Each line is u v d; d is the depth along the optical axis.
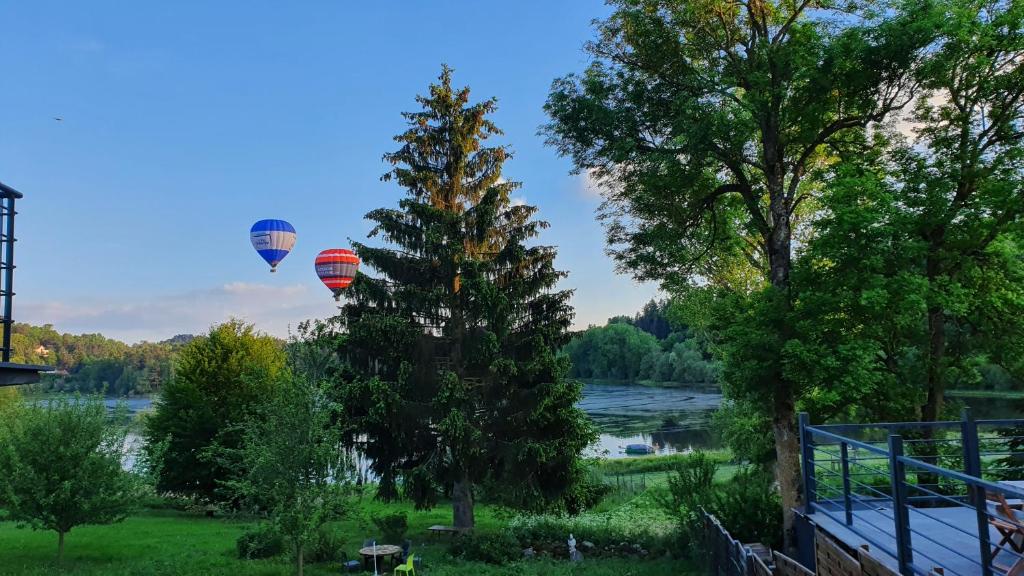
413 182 23.75
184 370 33.09
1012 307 15.75
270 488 15.20
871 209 14.29
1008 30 14.86
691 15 17.47
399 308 23.05
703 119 16.17
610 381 144.25
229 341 33.03
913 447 16.44
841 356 14.61
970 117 15.91
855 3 17.23
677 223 19.84
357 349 22.12
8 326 7.62
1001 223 15.02
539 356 22.45
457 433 20.81
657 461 43.69
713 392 108.94
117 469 17.14
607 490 25.02
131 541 21.25
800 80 16.36
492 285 22.08
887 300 13.91
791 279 15.85
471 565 17.75
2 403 35.94
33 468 16.28
